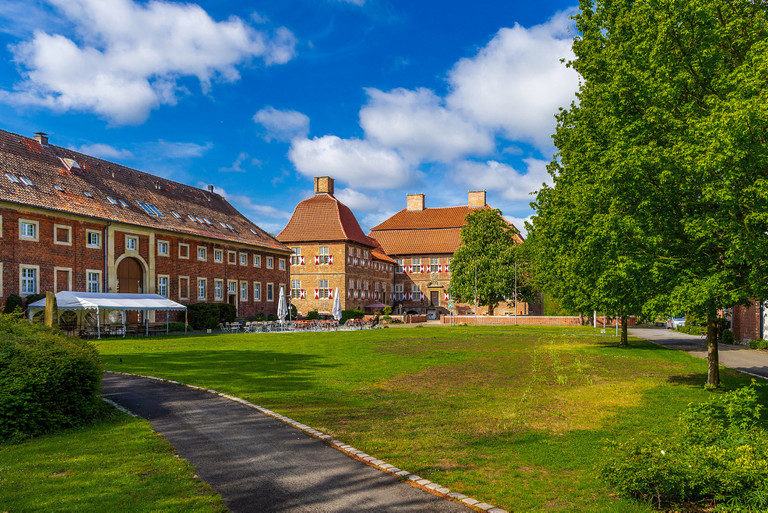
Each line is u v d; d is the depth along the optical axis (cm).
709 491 637
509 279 5956
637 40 1418
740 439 723
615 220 1253
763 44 1076
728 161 1002
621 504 654
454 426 1049
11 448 893
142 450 879
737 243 1036
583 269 1773
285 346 2869
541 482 734
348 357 2309
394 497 682
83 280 3719
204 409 1202
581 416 1134
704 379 1653
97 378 1106
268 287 6009
